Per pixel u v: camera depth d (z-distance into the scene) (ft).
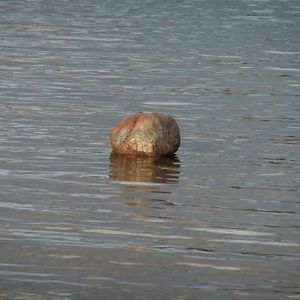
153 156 197.98
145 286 131.85
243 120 238.27
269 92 281.74
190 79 302.45
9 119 230.27
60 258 140.26
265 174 188.24
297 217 162.09
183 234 151.94
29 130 219.82
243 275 136.05
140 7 549.54
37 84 281.95
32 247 144.05
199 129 226.17
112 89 278.46
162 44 388.98
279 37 426.51
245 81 301.63
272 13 538.06
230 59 352.49
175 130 200.75
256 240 150.00
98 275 134.92
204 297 128.88
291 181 183.83
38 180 179.73
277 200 171.53
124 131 199.93
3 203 164.86
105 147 206.18
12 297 127.13
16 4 545.85
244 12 537.65
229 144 211.82
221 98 269.23
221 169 190.90
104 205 165.37
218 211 164.14
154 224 156.35
